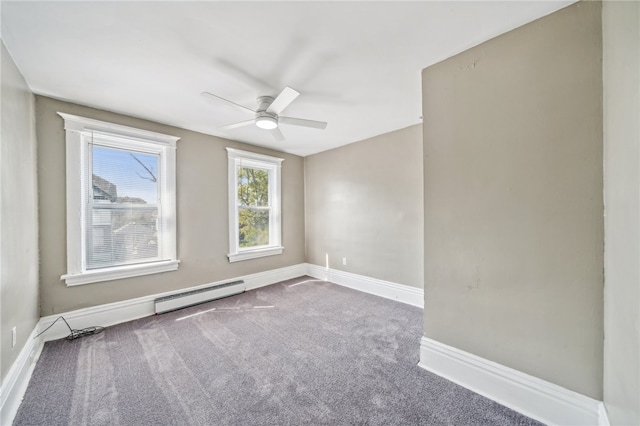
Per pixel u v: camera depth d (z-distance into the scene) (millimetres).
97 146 2514
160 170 2928
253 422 1349
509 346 1469
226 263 3477
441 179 1730
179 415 1395
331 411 1420
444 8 1287
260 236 4004
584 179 1238
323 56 1690
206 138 3271
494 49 1508
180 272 3039
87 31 1418
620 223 998
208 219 3287
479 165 1569
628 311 930
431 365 1771
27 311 1822
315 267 4363
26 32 1408
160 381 1674
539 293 1371
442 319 1733
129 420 1359
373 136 3467
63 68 1784
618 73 997
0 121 1434
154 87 2070
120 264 2650
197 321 2604
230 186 3512
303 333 2342
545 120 1343
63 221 2291
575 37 1252
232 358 1941
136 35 1461
